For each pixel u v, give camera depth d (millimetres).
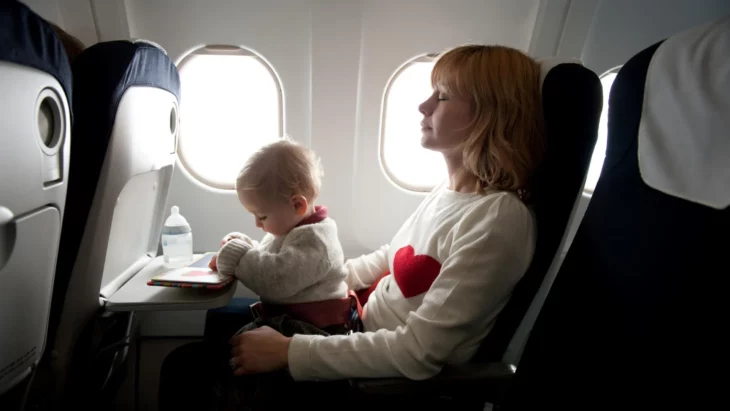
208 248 1464
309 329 999
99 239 830
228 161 1403
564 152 828
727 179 523
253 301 1304
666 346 539
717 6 1153
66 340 863
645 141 636
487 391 834
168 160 1120
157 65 937
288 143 1057
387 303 1043
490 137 913
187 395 1015
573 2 1248
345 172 1399
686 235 548
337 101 1314
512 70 910
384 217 1461
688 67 603
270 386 921
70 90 689
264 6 1212
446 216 981
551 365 716
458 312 811
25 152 585
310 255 1001
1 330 610
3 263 583
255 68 1316
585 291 692
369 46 1263
